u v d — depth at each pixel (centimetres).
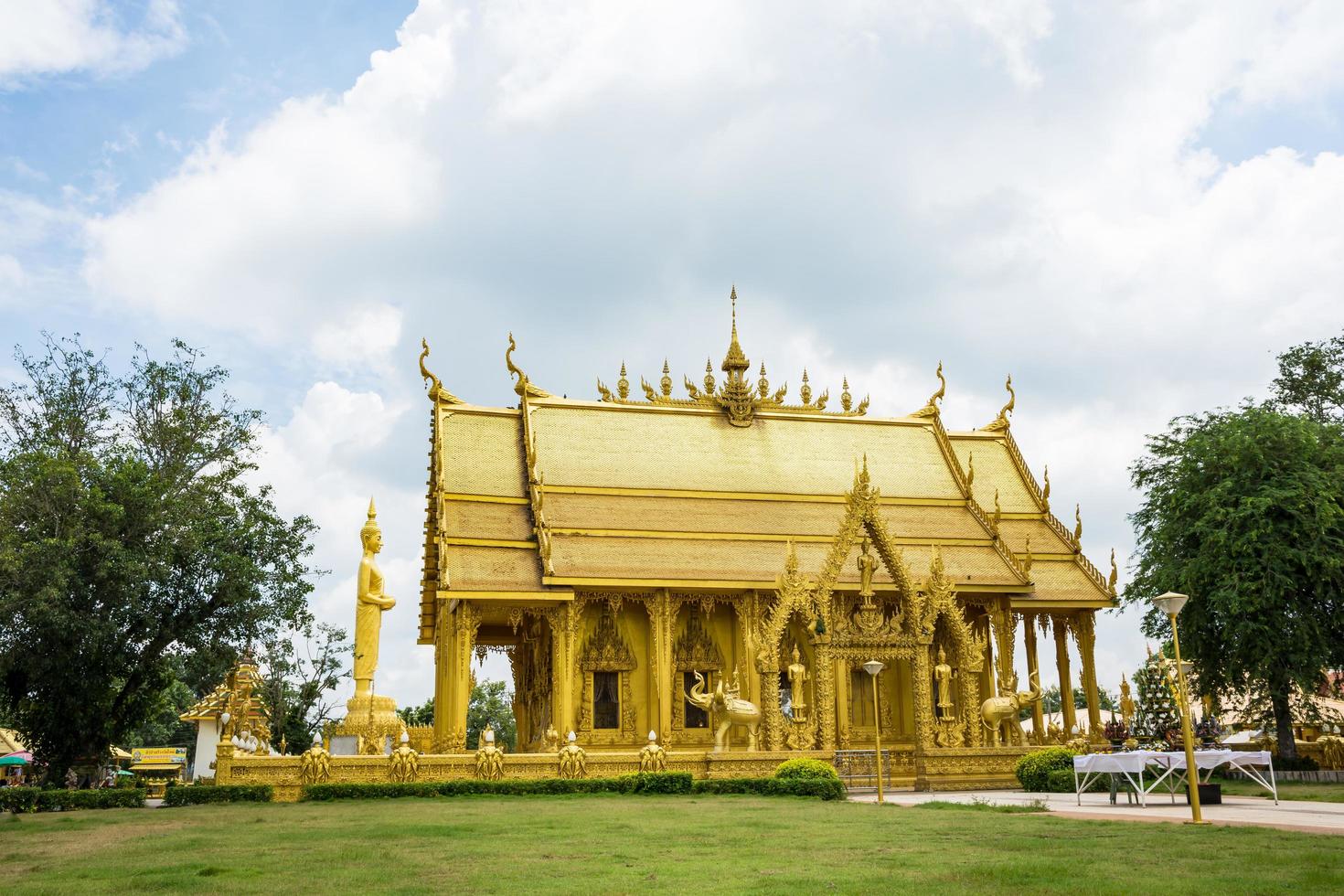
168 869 1445
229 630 3791
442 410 4638
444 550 3931
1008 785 3584
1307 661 3584
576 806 2633
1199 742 3872
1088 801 2705
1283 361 5088
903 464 5094
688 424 4947
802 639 4244
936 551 3834
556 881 1277
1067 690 4784
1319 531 3600
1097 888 1158
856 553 4444
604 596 4088
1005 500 5150
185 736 9412
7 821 2433
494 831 1953
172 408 4088
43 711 3725
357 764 3131
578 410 4831
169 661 3928
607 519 4366
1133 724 5047
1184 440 4181
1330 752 3997
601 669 4241
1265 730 4272
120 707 3816
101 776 3941
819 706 3572
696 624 4388
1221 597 3609
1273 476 3762
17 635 3397
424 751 4612
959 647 3784
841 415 5228
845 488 4866
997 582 4444
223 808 2736
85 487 3566
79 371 3991
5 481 3497
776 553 4425
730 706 3522
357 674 3772
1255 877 1240
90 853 1692
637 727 4228
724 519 4531
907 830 1877
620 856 1535
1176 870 1297
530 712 4666
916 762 3612
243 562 3734
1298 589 3722
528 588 3894
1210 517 3769
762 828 1948
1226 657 3891
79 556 3441
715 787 3180
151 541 3653
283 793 3025
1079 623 4791
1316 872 1266
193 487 3947
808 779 3041
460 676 3816
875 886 1198
